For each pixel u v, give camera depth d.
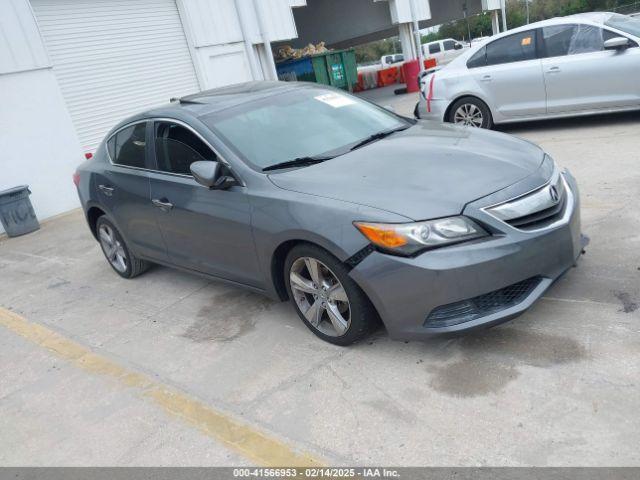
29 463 3.04
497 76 7.98
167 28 11.59
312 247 3.30
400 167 3.40
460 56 8.50
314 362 3.42
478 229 2.93
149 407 3.33
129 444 3.03
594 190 5.33
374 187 3.22
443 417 2.72
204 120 4.09
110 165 5.09
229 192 3.75
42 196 9.42
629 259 3.83
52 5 9.66
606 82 7.23
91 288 5.59
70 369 4.00
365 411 2.88
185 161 4.18
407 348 3.34
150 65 11.28
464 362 3.10
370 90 23.80
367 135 4.15
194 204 4.03
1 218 8.60
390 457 2.54
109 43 10.54
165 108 4.60
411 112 13.29
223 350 3.81
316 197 3.28
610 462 2.27
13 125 9.01
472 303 2.94
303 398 3.10
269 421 2.97
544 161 3.52
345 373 3.24
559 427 2.50
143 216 4.68
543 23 7.71
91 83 10.29
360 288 3.18
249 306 4.39
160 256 4.81
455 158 3.45
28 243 8.11
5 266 7.10
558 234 3.08
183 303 4.75
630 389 2.64
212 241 4.01
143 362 3.88
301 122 4.18
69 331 4.65
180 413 3.21
